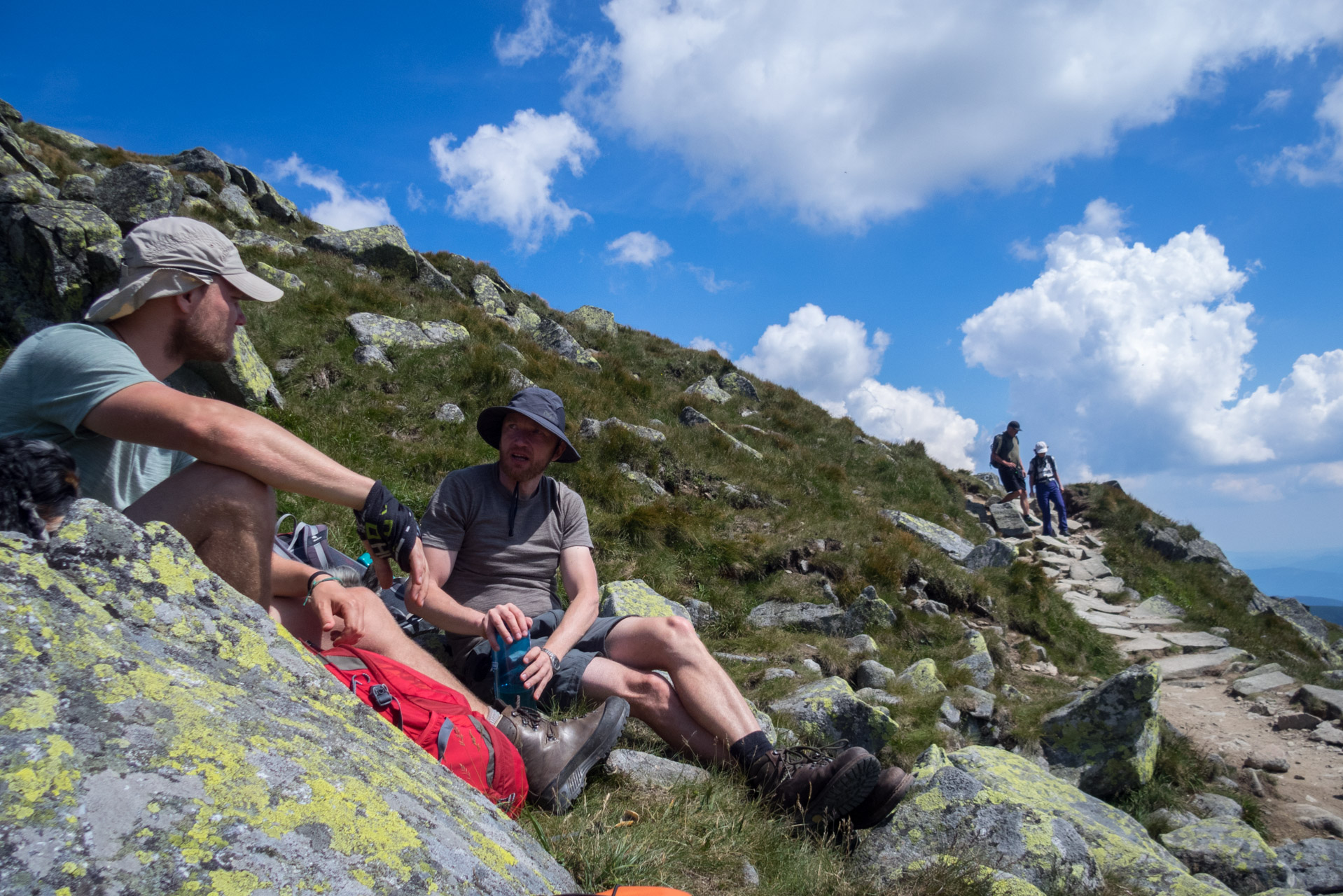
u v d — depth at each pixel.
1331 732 7.46
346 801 1.22
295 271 12.97
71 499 1.62
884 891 2.74
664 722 3.38
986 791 3.17
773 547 8.95
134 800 0.97
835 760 3.06
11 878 0.83
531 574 3.67
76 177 11.98
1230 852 4.61
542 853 1.71
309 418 8.84
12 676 1.00
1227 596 15.16
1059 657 9.36
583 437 10.59
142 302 2.16
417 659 2.72
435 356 11.08
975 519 16.69
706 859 2.62
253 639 1.54
